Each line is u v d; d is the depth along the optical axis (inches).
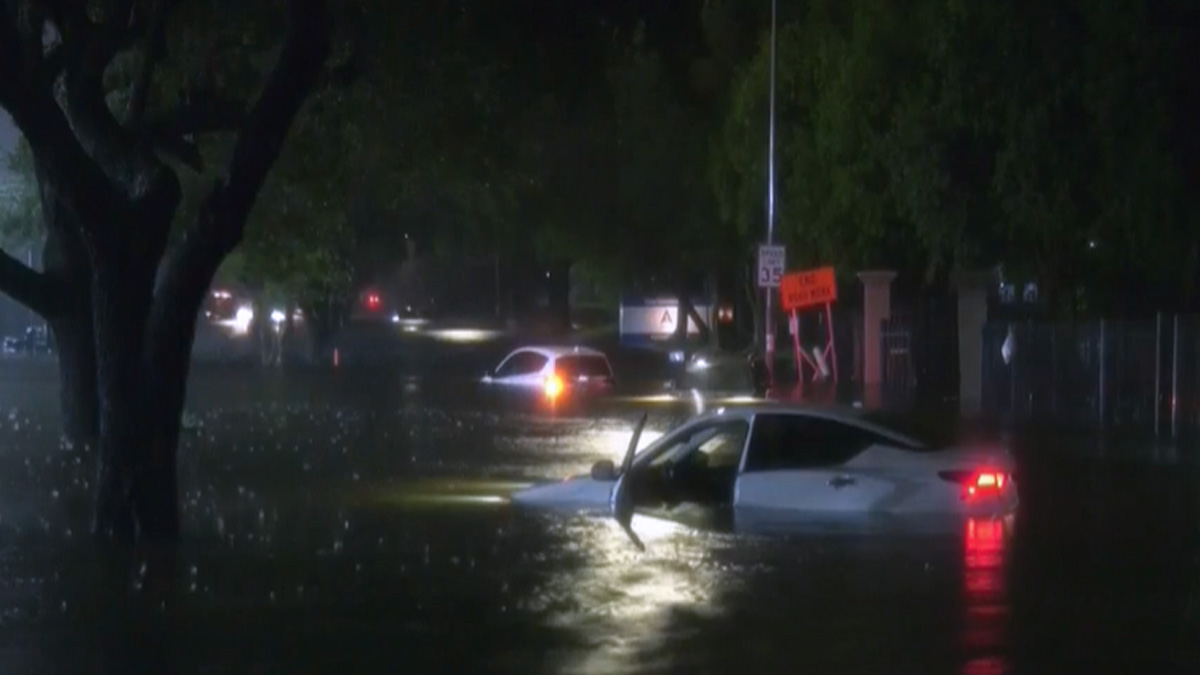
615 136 3631.9
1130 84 1910.7
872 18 2395.4
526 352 2549.2
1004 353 2276.1
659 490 1044.5
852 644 695.1
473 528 1009.5
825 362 2819.9
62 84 1194.6
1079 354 2156.7
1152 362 2046.0
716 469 1034.1
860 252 2726.4
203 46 1239.5
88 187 904.3
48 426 1758.1
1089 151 1985.7
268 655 679.1
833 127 2470.5
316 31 946.1
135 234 928.3
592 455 1503.4
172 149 1042.7
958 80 2044.8
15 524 1026.7
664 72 3543.3
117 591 816.3
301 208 1786.4
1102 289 2240.4
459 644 697.0
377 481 1288.1
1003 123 2039.9
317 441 1641.2
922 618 745.6
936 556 893.8
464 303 7140.8
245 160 945.5
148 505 948.0
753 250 3095.5
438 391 2447.1
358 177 1749.5
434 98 1409.9
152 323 946.1
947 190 2119.8
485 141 1525.6
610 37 1459.2
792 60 2778.1
